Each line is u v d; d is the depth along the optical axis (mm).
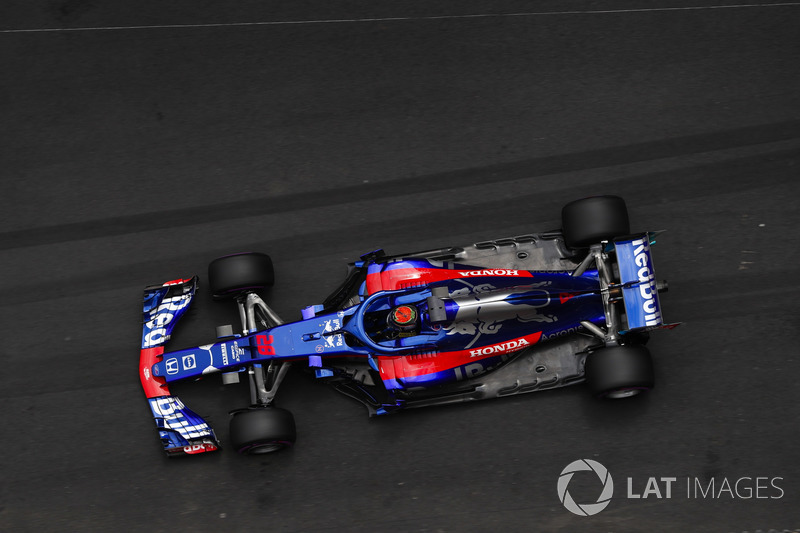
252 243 30391
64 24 32125
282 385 29156
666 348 29375
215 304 29828
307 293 30000
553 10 32250
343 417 29000
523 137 31141
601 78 31625
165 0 32344
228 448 28906
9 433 29094
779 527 28203
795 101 31234
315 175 30906
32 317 29875
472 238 30359
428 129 31250
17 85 31703
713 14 32125
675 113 31266
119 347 29688
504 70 31766
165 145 31234
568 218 27719
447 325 27000
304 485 28672
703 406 28969
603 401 28969
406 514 28453
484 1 32344
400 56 31953
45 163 31094
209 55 31984
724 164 30766
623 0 32250
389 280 27500
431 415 28969
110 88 31688
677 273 29984
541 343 28172
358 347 27062
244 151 31141
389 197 30672
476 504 28484
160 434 27797
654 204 30531
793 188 30484
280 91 31656
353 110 31484
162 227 30547
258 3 32344
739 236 30172
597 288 27484
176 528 28453
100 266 30266
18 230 30516
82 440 29047
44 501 28656
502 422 28922
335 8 32344
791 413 28812
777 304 29594
